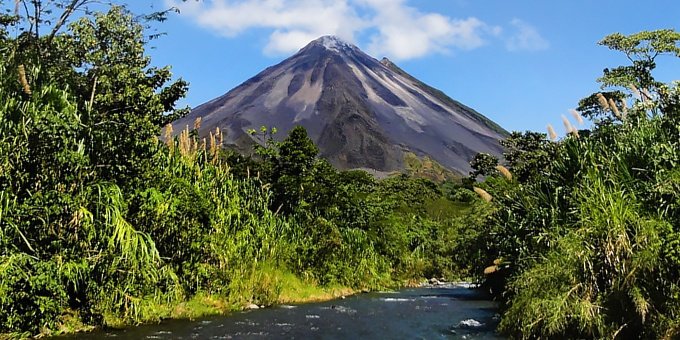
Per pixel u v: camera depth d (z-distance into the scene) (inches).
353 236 950.4
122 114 555.2
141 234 465.7
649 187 377.1
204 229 585.0
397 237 1194.6
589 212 378.0
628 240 343.9
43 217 405.1
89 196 436.8
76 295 441.7
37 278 380.8
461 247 988.6
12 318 374.6
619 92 751.7
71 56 617.9
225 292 599.5
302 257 791.7
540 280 388.5
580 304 353.4
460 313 607.8
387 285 1014.4
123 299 457.7
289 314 572.7
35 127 408.5
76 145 441.1
